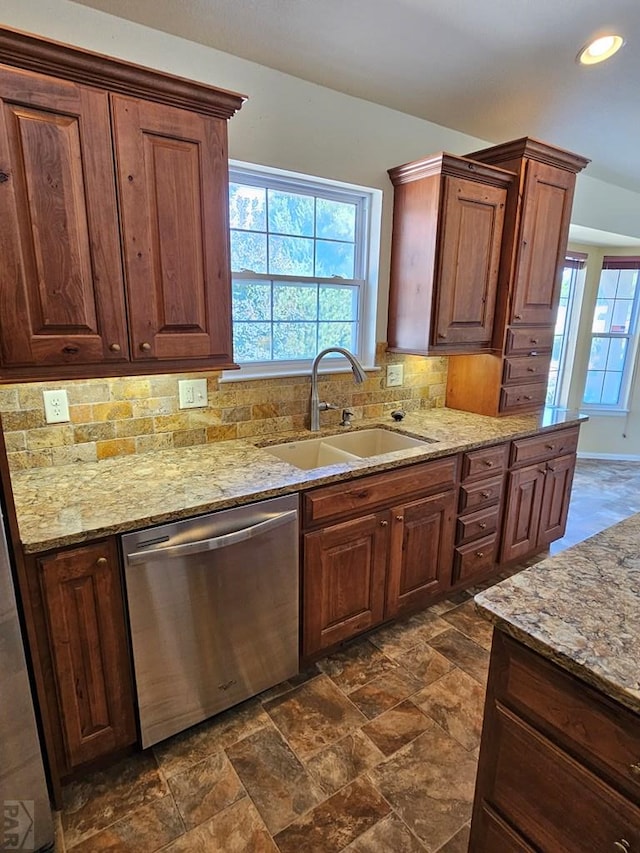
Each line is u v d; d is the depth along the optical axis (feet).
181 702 5.46
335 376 8.46
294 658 6.37
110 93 4.64
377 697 6.26
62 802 4.85
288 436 7.68
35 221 4.49
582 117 8.69
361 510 6.57
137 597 4.90
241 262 7.41
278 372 7.94
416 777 5.16
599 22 6.27
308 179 7.61
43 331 4.72
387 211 8.38
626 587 3.60
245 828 4.63
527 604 3.37
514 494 8.72
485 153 8.41
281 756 5.40
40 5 5.19
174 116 5.03
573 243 14.55
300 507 5.96
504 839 3.52
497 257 8.48
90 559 4.58
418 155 8.55
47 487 5.48
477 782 3.68
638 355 15.75
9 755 4.08
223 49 6.26
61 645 4.58
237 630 5.71
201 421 7.08
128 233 4.98
